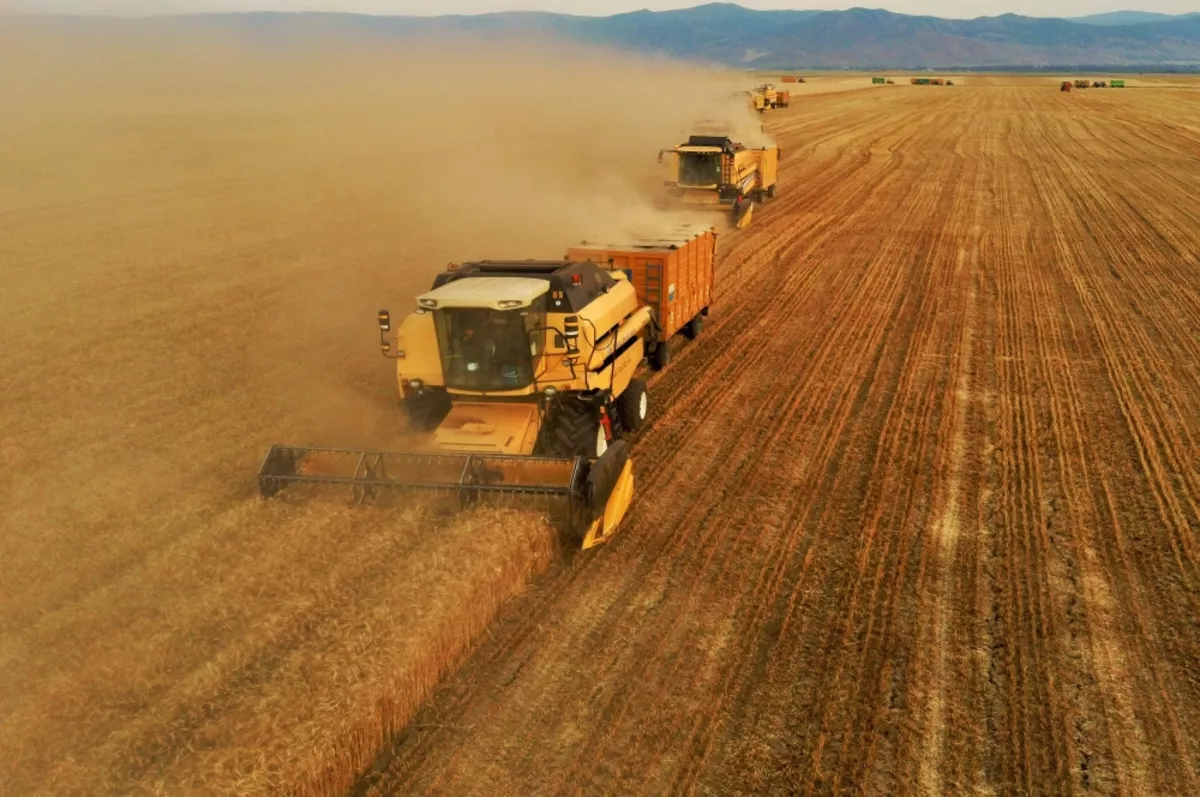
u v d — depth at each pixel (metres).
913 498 10.78
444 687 7.49
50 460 11.76
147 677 7.16
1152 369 15.55
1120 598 8.73
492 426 10.18
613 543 9.78
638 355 13.21
